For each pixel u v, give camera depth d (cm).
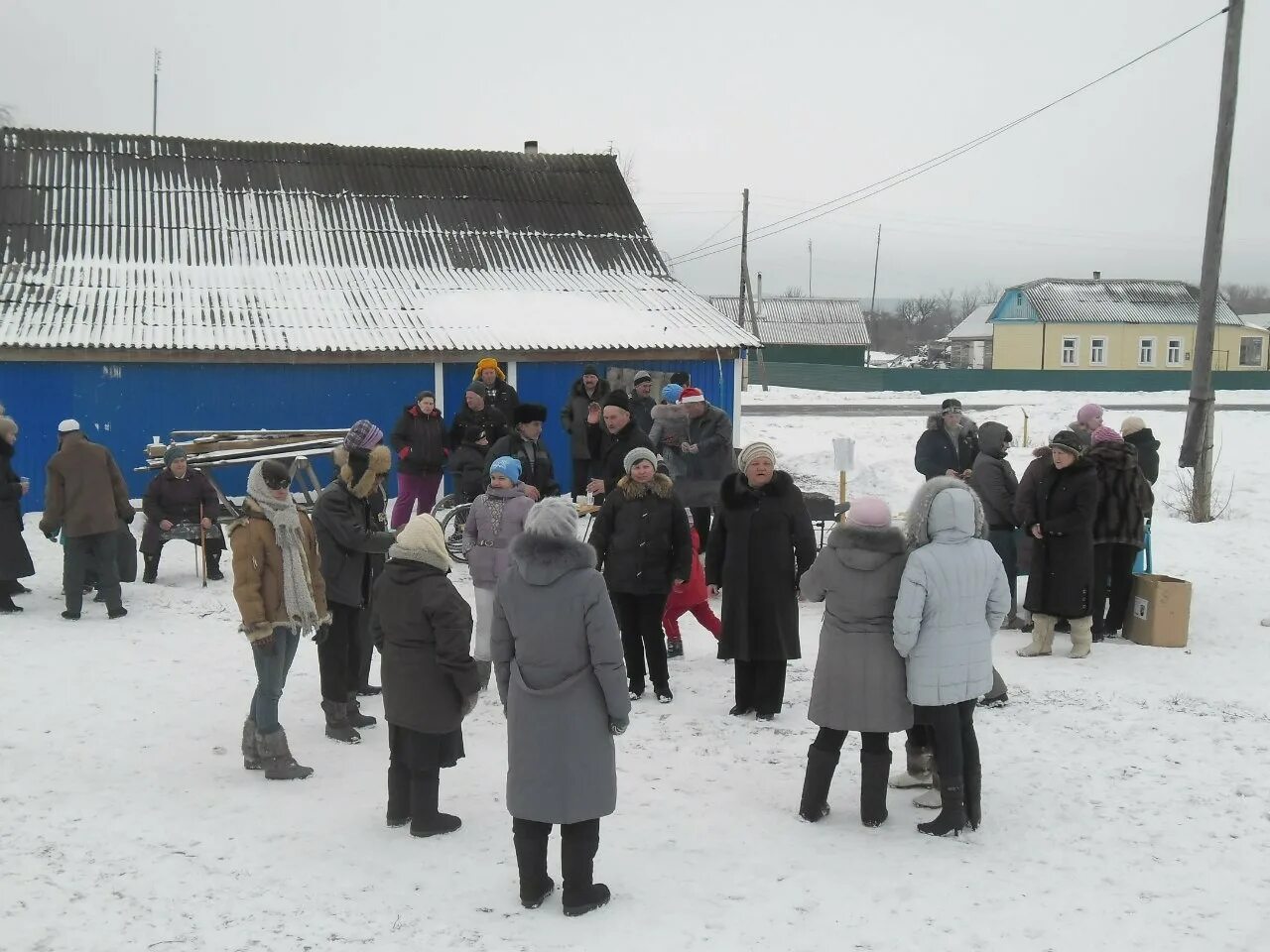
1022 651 902
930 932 468
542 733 475
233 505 1243
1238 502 1596
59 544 1278
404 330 1609
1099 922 477
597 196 2084
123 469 1510
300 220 1880
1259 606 1034
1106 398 4066
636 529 764
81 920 471
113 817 576
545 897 495
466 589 1090
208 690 788
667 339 1658
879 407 3500
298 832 561
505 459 774
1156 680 830
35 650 876
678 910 486
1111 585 955
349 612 695
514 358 1595
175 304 1609
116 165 1886
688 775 650
